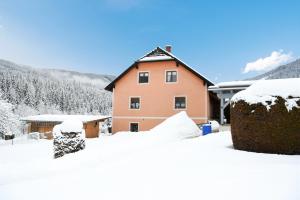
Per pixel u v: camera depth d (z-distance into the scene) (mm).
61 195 4688
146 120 27422
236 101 8688
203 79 25797
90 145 15258
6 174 8648
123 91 28531
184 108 26469
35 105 91750
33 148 17547
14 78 91312
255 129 7988
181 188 4648
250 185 4566
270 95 7887
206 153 7891
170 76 27281
